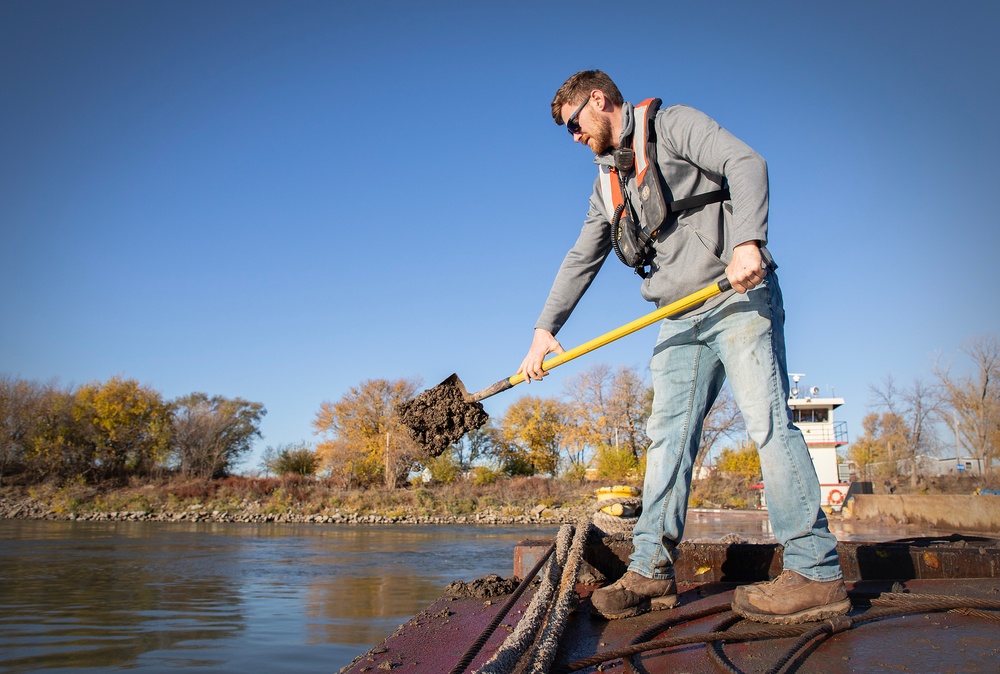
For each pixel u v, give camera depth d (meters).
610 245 2.59
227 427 48.19
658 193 2.17
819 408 25.75
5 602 8.88
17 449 42.59
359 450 43.31
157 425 44.69
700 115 2.08
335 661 5.78
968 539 3.18
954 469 35.28
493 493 39.25
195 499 36.88
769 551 2.74
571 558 2.28
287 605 8.75
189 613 8.10
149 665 5.56
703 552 2.82
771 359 2.05
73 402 44.19
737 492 36.91
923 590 2.36
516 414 49.34
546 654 1.54
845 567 2.75
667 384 2.30
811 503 1.96
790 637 1.79
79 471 42.56
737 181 1.93
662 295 2.28
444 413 2.55
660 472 2.24
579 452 46.78
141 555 15.25
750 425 2.06
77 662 5.64
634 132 2.22
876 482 35.56
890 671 1.44
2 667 5.48
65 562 13.76
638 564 2.20
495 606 2.38
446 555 15.79
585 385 46.28
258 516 33.16
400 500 37.03
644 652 1.70
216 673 5.32
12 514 32.75
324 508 35.41
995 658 1.53
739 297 2.10
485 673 1.30
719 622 1.92
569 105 2.33
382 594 9.80
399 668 1.59
